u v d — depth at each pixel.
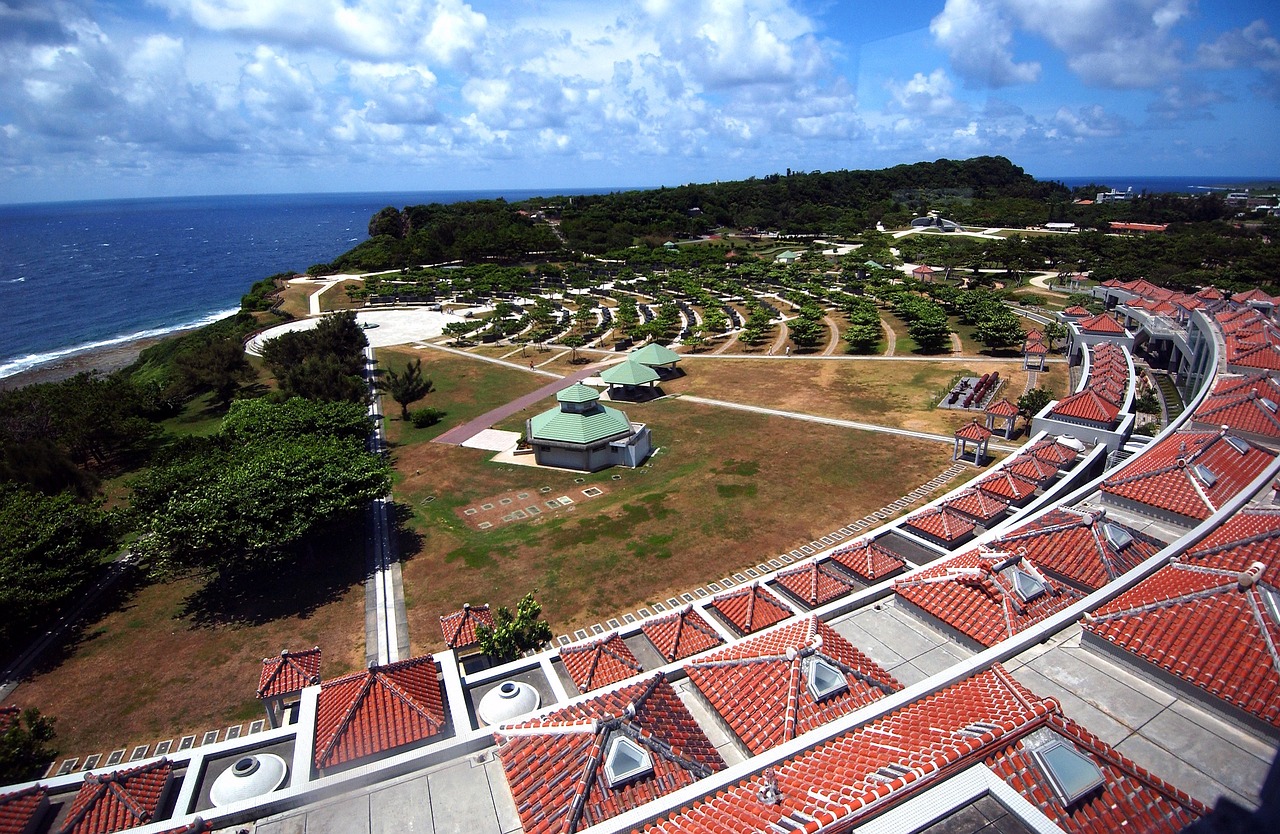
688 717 18.64
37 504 38.62
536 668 23.89
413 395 65.12
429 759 17.67
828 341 89.06
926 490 45.97
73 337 129.12
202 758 19.80
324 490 38.22
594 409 55.19
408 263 157.00
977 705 15.48
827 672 18.98
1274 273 101.56
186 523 35.75
